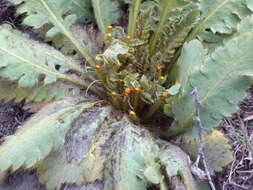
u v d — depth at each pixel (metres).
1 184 0.57
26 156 0.48
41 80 0.59
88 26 0.68
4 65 0.54
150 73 0.61
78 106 0.57
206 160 0.52
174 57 0.62
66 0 0.62
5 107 0.65
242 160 0.57
